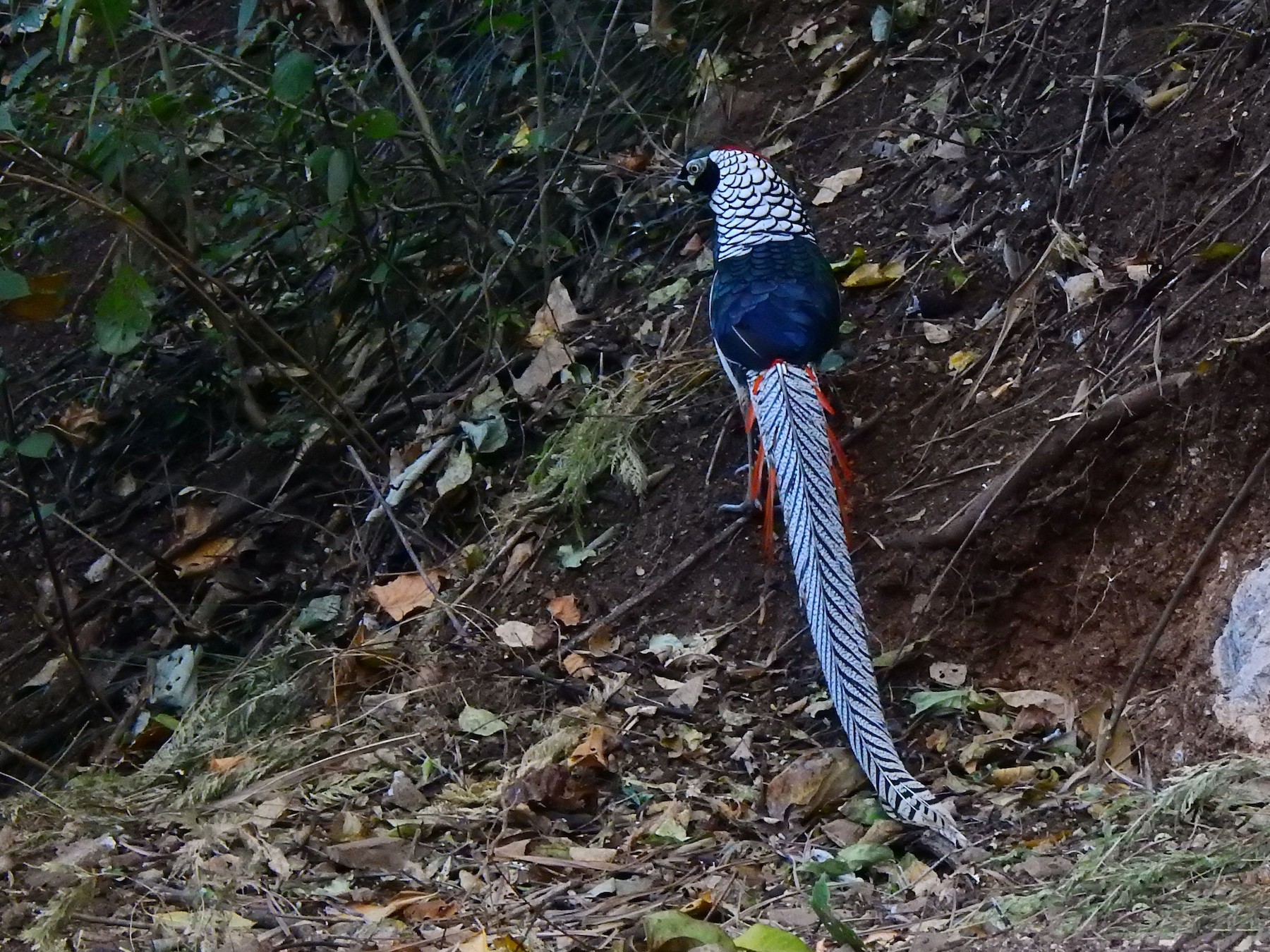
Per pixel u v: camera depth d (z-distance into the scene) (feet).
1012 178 16.79
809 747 12.68
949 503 14.17
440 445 17.17
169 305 19.60
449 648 14.55
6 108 14.69
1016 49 18.22
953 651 13.56
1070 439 13.58
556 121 20.29
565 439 16.33
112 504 18.44
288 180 19.58
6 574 15.44
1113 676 12.97
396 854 11.30
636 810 12.08
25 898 10.71
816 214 17.94
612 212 19.53
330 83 20.57
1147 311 14.39
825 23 20.34
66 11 14.20
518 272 19.02
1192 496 13.15
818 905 9.36
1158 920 9.07
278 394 19.12
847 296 16.57
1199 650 12.14
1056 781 11.80
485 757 13.05
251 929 10.11
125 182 15.97
